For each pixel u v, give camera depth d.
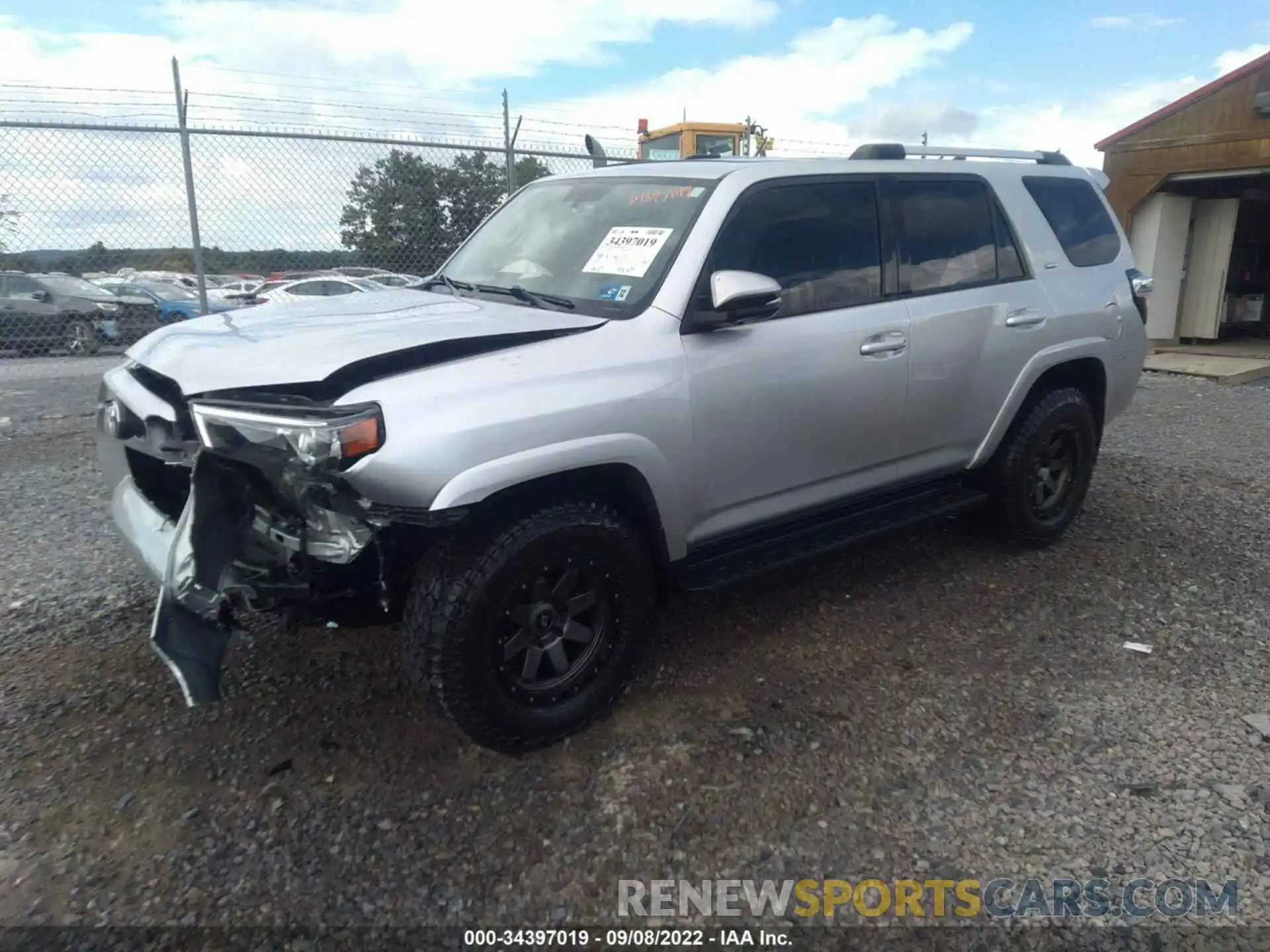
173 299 10.59
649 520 3.19
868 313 3.81
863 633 3.93
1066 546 4.95
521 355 2.93
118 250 7.89
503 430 2.72
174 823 2.68
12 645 3.72
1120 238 5.16
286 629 2.88
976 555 4.81
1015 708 3.35
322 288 10.55
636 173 3.92
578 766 2.98
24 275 7.97
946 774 2.96
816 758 3.04
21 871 2.48
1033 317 4.45
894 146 4.27
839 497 3.93
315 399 2.71
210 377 2.85
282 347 2.92
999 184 4.54
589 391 2.94
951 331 4.09
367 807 2.77
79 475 6.28
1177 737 3.17
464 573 2.74
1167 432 7.90
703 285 3.32
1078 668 3.64
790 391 3.51
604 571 3.07
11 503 5.61
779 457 3.57
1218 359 12.16
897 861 2.58
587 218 3.82
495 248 4.11
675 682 3.51
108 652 3.68
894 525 4.00
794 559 3.59
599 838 2.65
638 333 3.17
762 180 3.61
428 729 3.17
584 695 3.12
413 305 3.51
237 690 3.40
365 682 3.46
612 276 3.44
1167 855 2.61
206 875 2.48
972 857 2.60
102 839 2.61
